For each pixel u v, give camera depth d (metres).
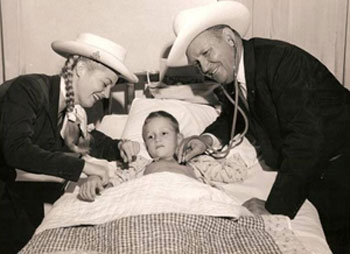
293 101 1.90
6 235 2.18
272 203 1.81
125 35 2.79
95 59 1.98
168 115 2.08
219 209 1.62
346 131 2.00
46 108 1.94
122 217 1.60
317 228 1.77
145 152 2.14
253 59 1.99
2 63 2.71
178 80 2.67
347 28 2.64
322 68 2.04
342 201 2.07
